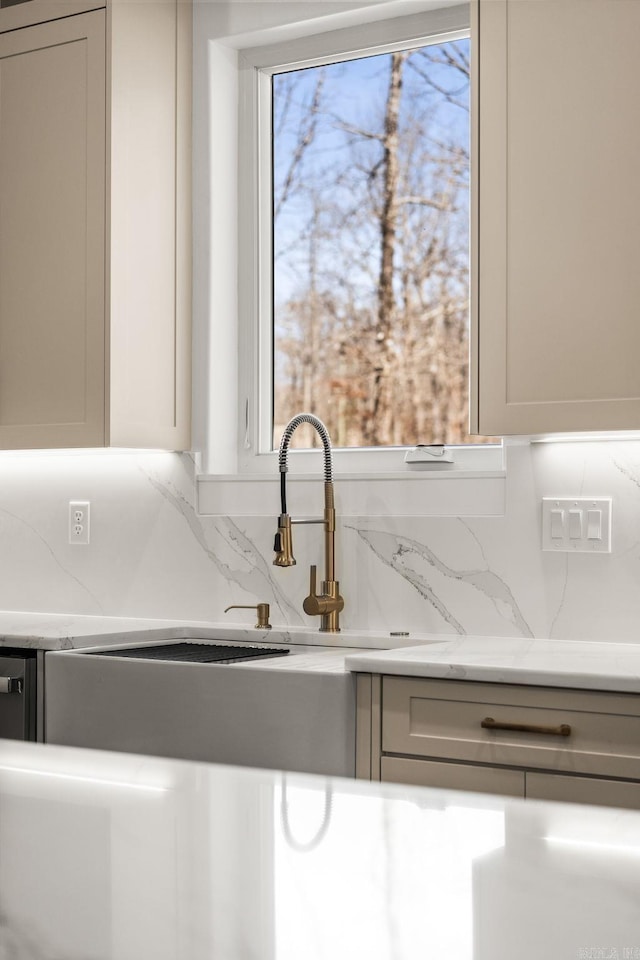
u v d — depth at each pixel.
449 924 0.52
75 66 2.83
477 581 2.59
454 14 2.86
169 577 3.01
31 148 2.89
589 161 2.25
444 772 1.97
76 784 0.84
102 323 2.77
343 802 0.78
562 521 2.49
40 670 2.46
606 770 1.83
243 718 2.16
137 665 2.30
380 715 2.04
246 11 3.02
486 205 2.35
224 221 3.09
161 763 0.92
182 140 3.03
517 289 2.31
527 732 1.90
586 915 0.53
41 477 3.22
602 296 2.23
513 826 0.71
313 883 0.59
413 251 3.14
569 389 2.25
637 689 1.80
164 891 0.58
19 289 2.90
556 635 2.49
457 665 1.95
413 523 2.68
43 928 0.52
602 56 2.24
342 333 3.20
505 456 2.57
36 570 3.22
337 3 2.90
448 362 3.11
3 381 2.92
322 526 2.80
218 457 3.04
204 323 3.03
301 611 2.82
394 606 2.69
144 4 2.89
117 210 2.79
